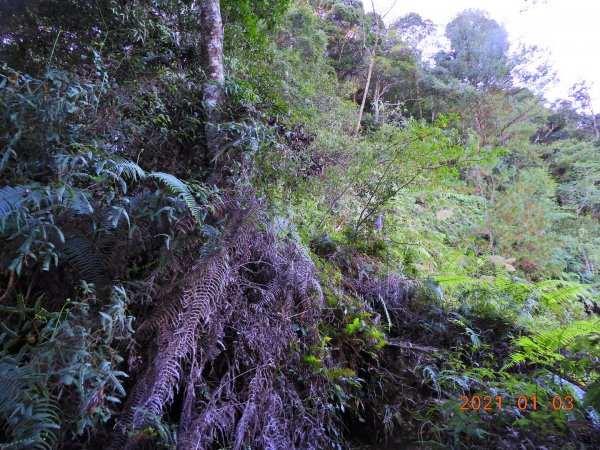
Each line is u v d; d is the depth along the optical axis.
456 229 7.12
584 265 8.15
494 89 15.47
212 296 1.79
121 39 2.74
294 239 2.74
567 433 1.98
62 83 1.88
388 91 13.77
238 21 3.74
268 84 3.60
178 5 3.27
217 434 1.74
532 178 8.24
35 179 1.72
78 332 1.37
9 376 1.21
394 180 4.23
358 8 13.35
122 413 1.48
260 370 1.95
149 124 2.43
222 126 2.50
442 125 4.18
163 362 1.58
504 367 2.57
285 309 2.26
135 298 1.71
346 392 2.34
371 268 3.50
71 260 1.59
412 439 2.25
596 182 11.87
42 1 2.53
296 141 3.26
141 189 2.14
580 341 2.43
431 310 3.20
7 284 1.54
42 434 1.20
